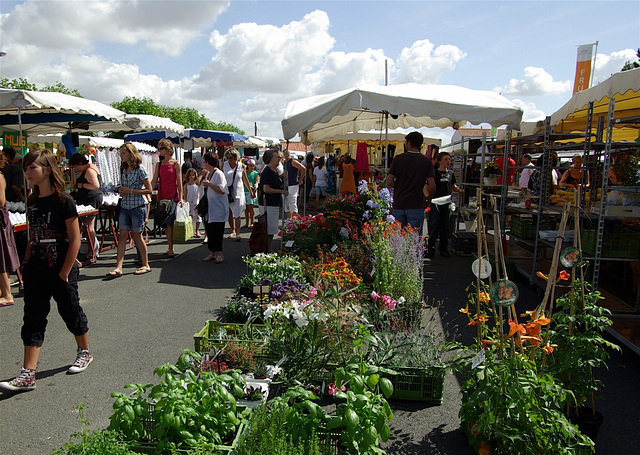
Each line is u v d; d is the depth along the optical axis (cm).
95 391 390
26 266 390
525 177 1014
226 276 768
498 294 279
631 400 386
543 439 258
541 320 268
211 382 264
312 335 362
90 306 611
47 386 398
